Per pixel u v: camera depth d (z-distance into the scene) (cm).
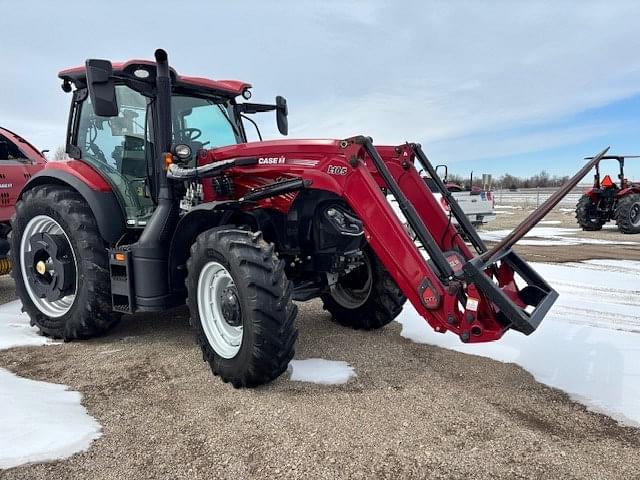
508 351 350
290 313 286
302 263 374
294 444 230
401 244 291
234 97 445
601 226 1249
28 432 236
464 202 1147
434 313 286
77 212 380
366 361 338
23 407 261
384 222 295
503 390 289
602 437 238
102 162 402
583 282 582
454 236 356
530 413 261
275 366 284
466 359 339
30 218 410
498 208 2152
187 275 337
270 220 352
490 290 263
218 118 431
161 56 347
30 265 407
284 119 469
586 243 975
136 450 227
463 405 270
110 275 376
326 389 291
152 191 381
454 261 320
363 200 301
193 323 320
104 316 384
